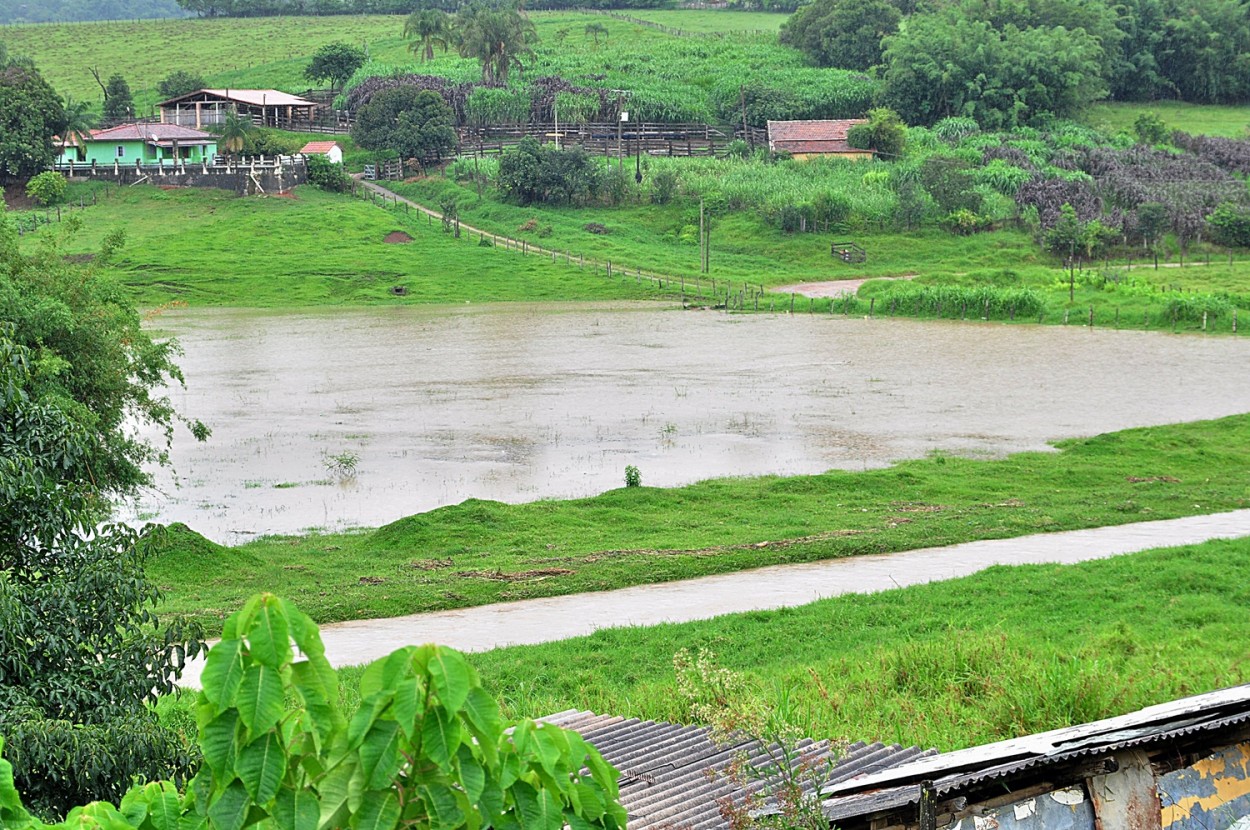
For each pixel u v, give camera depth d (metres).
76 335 24.09
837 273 94.19
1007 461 35.00
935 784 6.45
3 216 25.09
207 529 28.98
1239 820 7.10
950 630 18.28
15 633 10.09
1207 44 149.50
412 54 170.12
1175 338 62.84
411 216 105.94
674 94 135.75
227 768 4.20
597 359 56.94
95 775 9.43
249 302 83.62
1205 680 14.98
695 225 104.50
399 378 51.78
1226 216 99.12
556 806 4.39
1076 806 6.90
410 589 23.45
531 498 31.94
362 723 4.09
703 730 11.42
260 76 165.75
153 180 108.19
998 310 72.38
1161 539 26.66
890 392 47.16
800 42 156.62
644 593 23.48
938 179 104.62
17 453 10.95
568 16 197.88
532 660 18.67
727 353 58.66
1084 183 106.12
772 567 25.30
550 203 110.69
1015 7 147.00
